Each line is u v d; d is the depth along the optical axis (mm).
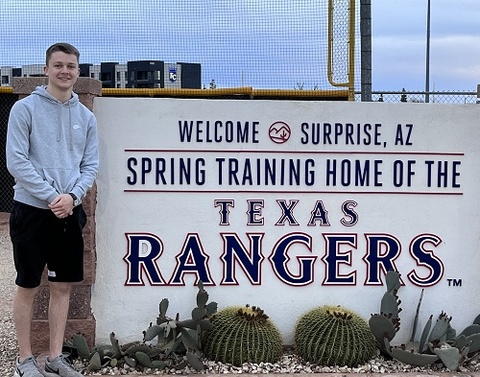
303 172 5113
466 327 5234
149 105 5027
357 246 5164
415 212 5191
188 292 5102
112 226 5047
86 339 4906
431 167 5184
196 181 5070
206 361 4785
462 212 5219
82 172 4371
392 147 5152
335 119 5113
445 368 4840
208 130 5062
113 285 5059
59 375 4379
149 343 5027
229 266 5113
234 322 4789
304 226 5133
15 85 4852
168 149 5051
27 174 4109
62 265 4316
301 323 4934
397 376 4668
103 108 5000
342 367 4754
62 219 4242
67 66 4215
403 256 5191
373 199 5160
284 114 5086
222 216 5094
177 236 5086
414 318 5211
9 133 4164
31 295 4355
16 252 4242
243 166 5090
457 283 5234
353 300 5176
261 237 5117
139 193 5051
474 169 5207
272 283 5133
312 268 5145
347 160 5133
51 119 4238
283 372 4691
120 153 5027
